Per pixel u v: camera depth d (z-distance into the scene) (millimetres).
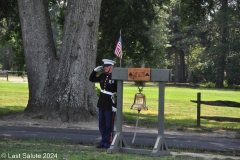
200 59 84188
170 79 9930
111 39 23516
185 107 29938
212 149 11812
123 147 10547
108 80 10812
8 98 30953
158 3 25000
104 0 22500
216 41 82250
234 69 75062
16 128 14844
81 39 17094
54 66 17703
